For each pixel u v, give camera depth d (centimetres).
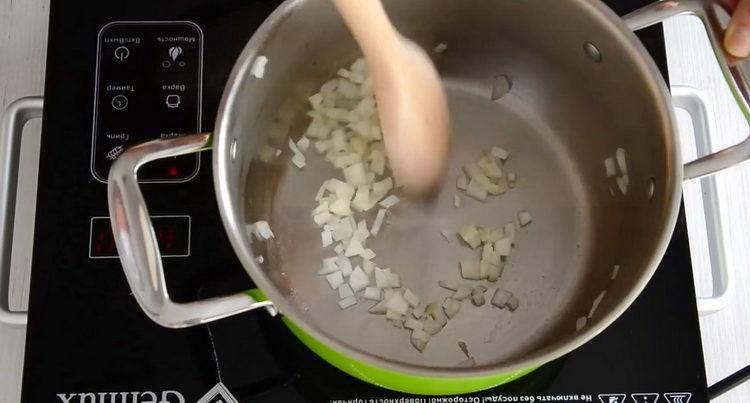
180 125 46
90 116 46
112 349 42
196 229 45
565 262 48
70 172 45
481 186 50
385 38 42
